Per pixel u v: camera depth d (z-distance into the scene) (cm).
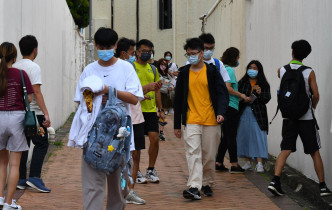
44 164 1040
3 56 670
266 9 1203
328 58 797
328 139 798
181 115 787
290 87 765
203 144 768
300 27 946
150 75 840
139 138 764
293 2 988
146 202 751
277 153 1108
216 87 764
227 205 737
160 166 1055
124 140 510
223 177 943
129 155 529
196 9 2902
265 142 993
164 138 1463
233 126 973
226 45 1778
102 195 510
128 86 530
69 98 2112
